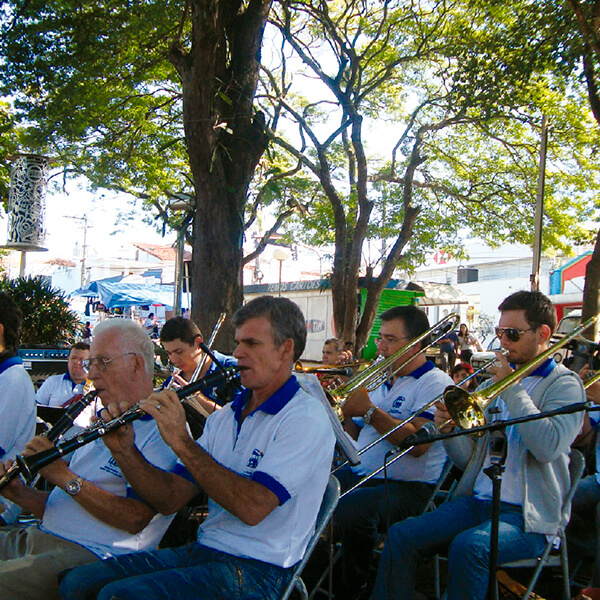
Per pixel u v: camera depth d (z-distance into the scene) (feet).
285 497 6.64
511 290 82.79
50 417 13.19
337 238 36.94
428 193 46.14
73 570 7.13
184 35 27.61
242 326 7.37
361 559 10.27
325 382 11.26
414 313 11.45
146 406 6.68
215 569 6.68
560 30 27.30
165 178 40.81
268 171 26.61
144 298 67.87
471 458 9.46
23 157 22.57
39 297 25.29
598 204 42.60
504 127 42.14
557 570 11.18
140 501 7.56
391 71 36.55
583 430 12.01
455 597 7.95
